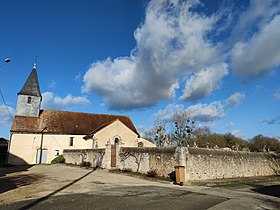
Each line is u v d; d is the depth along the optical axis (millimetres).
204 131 48688
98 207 6648
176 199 7852
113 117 37875
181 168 12156
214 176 14289
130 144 29062
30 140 30484
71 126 33844
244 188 11266
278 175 18562
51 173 16859
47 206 6754
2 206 6758
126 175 15742
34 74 35219
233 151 16312
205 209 6484
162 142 36906
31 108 33125
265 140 44656
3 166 26234
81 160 24406
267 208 6727
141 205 6914
